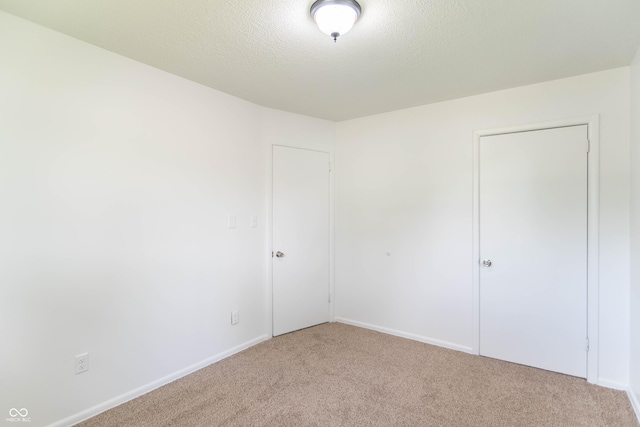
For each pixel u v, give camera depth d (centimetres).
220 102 275
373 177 345
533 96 258
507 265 270
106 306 205
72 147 189
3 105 165
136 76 218
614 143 229
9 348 168
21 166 171
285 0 153
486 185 279
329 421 194
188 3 155
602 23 172
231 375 249
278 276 329
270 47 199
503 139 271
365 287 352
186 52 206
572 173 244
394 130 330
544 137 254
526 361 263
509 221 269
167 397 220
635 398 206
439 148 302
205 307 265
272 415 200
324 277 366
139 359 222
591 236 237
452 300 296
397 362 270
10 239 168
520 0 152
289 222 337
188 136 251
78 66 191
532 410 204
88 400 197
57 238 183
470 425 190
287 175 335
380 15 164
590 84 237
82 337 194
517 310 267
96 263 200
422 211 313
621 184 227
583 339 241
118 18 169
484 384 235
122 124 211
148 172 226
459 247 292
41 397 179
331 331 342
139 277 221
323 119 362
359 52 205
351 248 363
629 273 223
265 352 290
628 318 224
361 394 223
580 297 242
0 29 164
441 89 269
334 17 153
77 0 153
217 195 274
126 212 214
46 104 179
